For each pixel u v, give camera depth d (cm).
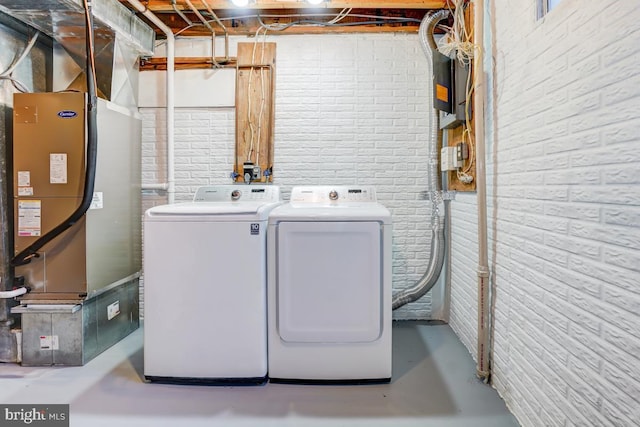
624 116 107
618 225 109
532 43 160
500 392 195
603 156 116
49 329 230
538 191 155
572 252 132
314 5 269
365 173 313
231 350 205
